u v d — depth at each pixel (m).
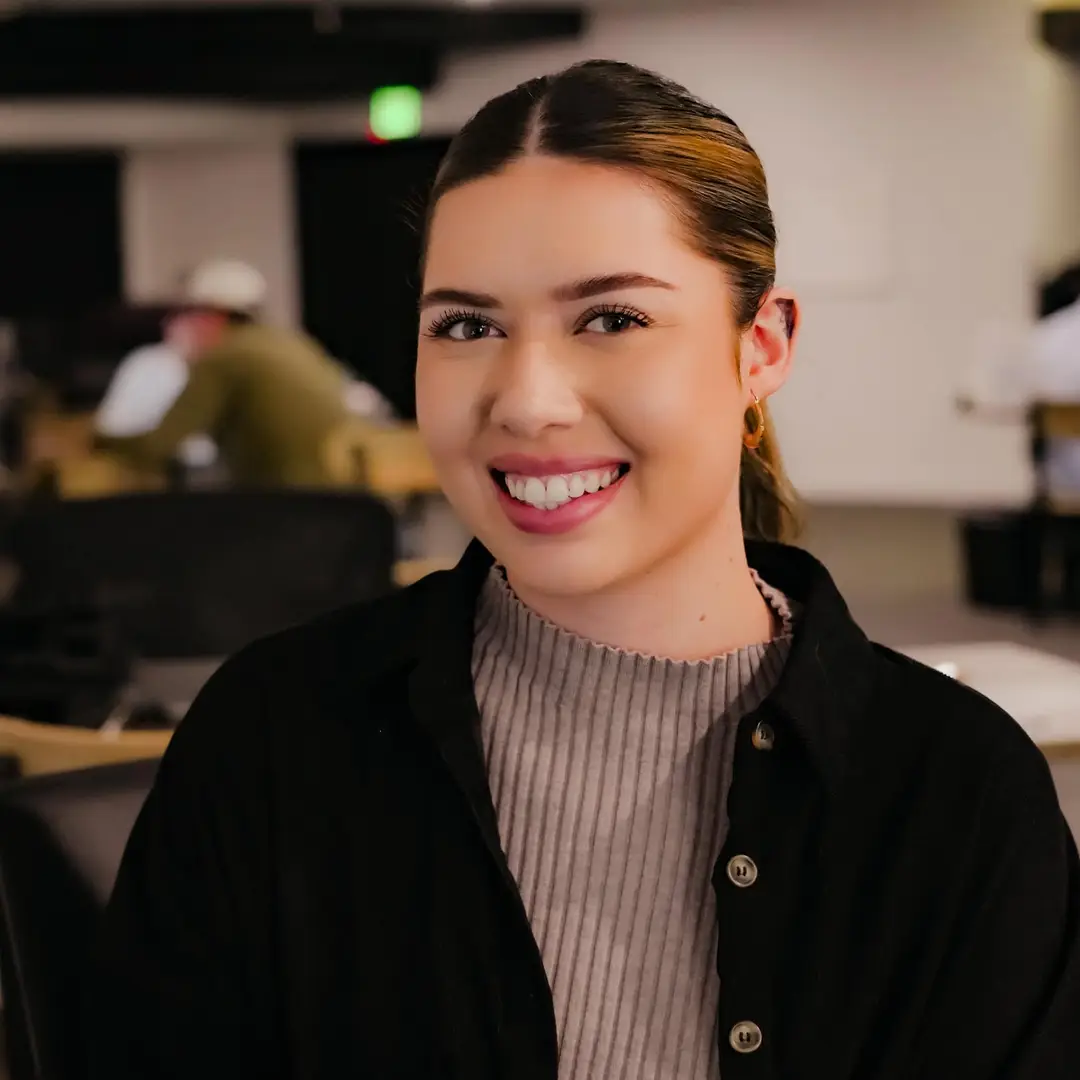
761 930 0.89
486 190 0.83
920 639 5.38
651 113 0.83
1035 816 0.93
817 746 0.90
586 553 0.84
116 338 6.77
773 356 0.92
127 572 2.70
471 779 0.91
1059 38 7.47
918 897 0.91
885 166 7.91
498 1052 0.91
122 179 9.75
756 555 1.08
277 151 9.34
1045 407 5.79
